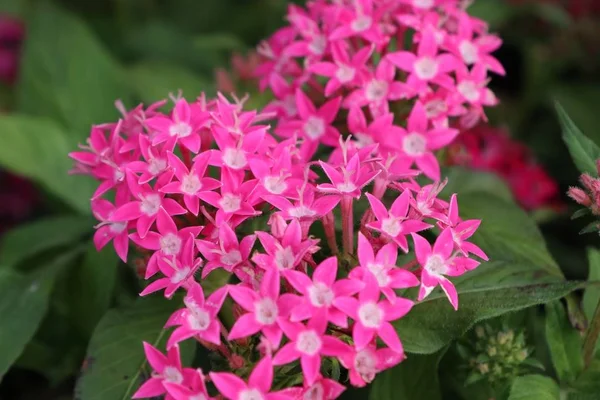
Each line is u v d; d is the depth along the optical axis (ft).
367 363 0.87
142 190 0.94
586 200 0.94
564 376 0.99
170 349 0.87
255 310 0.87
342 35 1.04
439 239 0.91
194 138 0.95
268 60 1.21
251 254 0.94
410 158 1.01
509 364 0.99
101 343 1.00
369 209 0.93
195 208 0.92
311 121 1.03
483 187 1.13
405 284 0.89
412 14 1.06
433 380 0.99
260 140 0.96
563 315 1.00
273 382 0.89
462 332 0.94
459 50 1.05
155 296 1.02
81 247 1.14
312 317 0.86
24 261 1.21
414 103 1.05
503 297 0.96
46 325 1.19
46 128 1.28
